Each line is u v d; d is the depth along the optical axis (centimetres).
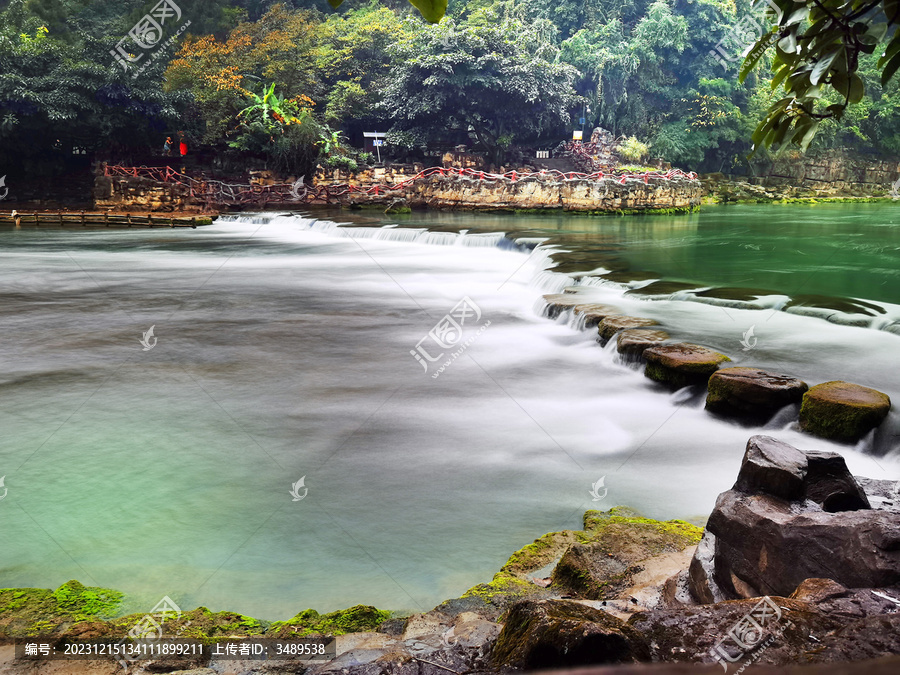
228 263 2420
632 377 1101
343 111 5016
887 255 2167
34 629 466
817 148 5841
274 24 5109
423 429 918
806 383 902
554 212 3919
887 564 302
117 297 1823
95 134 4294
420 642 382
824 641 243
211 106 4541
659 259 2069
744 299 1438
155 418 958
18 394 1052
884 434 806
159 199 3994
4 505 705
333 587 559
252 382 1115
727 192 5306
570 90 5106
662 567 498
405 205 4016
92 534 648
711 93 5662
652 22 5550
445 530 659
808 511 372
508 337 1371
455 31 4747
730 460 816
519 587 513
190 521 674
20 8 4722
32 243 2880
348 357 1258
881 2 192
